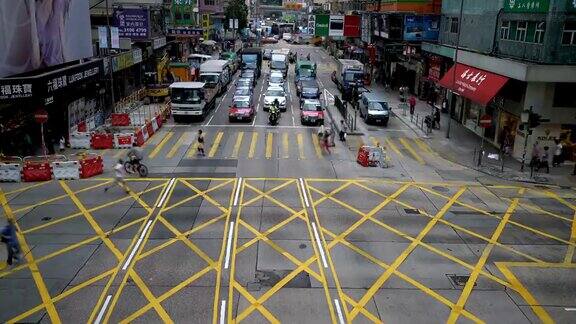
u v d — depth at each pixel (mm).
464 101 39531
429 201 23000
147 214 20688
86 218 20188
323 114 39531
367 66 67875
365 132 36875
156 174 25984
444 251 17969
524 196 24062
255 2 196500
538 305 14648
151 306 14102
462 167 28719
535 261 17406
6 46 24453
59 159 26953
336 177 26203
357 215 21047
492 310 14320
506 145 31219
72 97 33281
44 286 15102
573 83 27922
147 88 46344
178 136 34250
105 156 29188
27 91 25344
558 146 28375
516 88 30266
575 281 16094
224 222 20000
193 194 23109
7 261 16531
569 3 26016
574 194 24547
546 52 26906
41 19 27766
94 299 14422
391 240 18719
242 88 45219
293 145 32500
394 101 50094
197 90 38062
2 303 14148
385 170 27750
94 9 47031
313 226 19797
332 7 123250
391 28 51656
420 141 34594
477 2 36188
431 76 46219
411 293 15109
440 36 45500
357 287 15375
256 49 70625
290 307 14195
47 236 18500
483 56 33094
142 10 46344
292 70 73125
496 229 20047
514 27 30656
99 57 39031
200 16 87312
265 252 17500
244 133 35375
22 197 22422
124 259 16828
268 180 25359
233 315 13742
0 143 26969
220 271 16141
